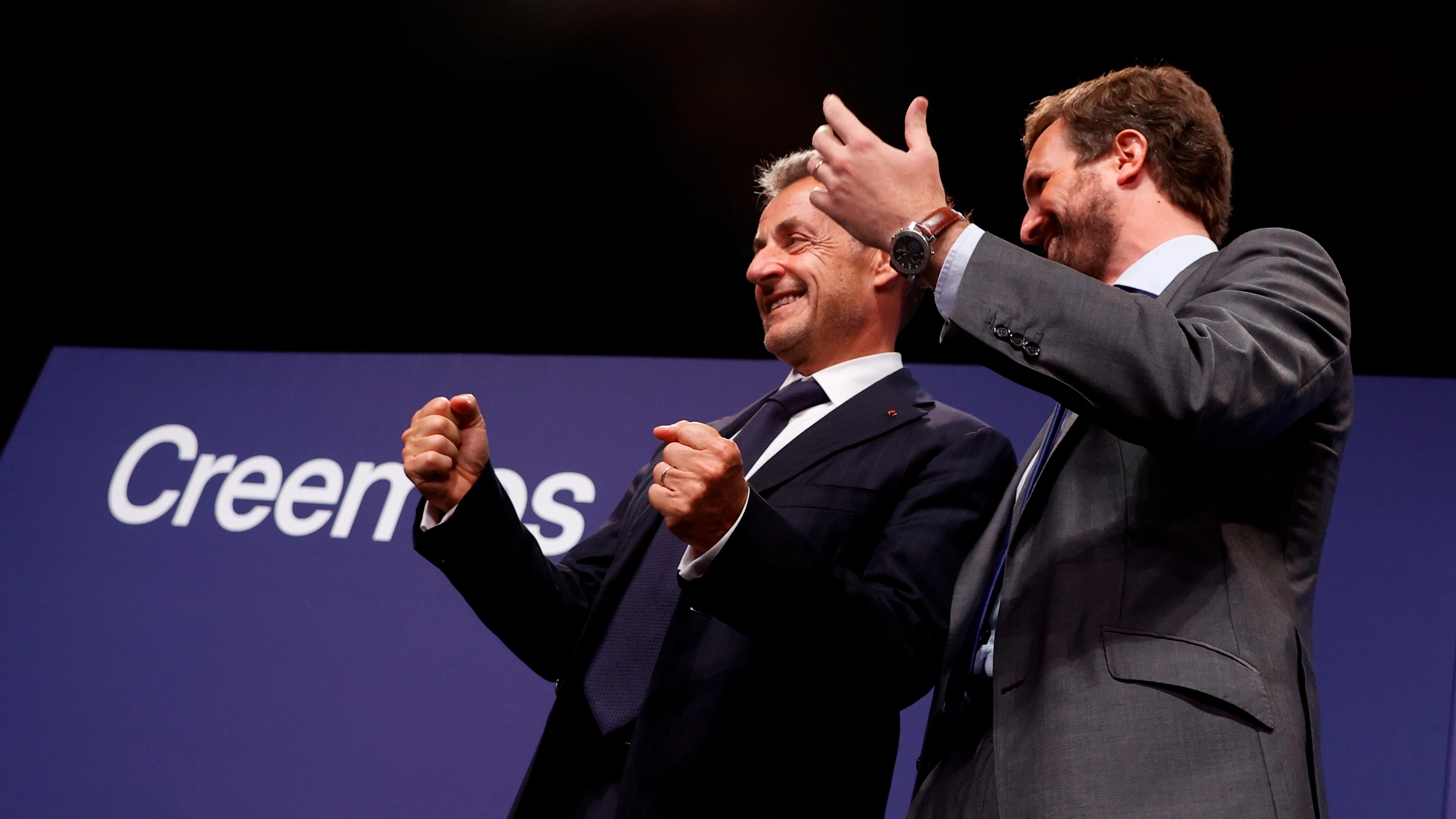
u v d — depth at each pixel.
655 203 3.59
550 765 1.52
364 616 2.83
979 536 1.60
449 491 1.61
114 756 2.71
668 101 3.51
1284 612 1.16
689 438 1.37
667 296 3.57
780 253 2.00
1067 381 1.13
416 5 3.45
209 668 2.82
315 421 3.26
